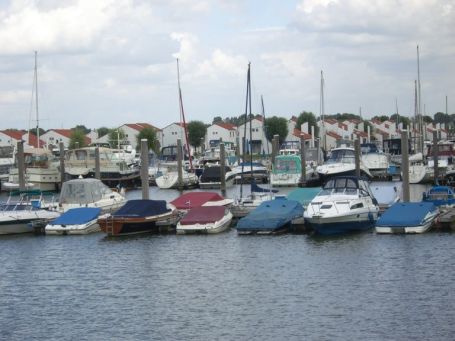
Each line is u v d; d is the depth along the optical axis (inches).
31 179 3442.4
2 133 6727.4
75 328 1133.1
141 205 1926.7
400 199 2285.9
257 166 3624.5
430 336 1037.8
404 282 1325.0
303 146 3341.5
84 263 1592.0
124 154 4156.0
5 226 1929.1
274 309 1192.8
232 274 1443.2
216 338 1063.0
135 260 1603.1
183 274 1460.4
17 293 1357.0
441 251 1553.9
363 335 1049.5
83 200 2176.4
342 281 1350.9
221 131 7007.9
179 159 3442.4
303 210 1921.8
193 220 1892.2
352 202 1814.7
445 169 3307.1
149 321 1155.3
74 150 3627.0
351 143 4869.6
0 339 1091.9
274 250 1646.2
